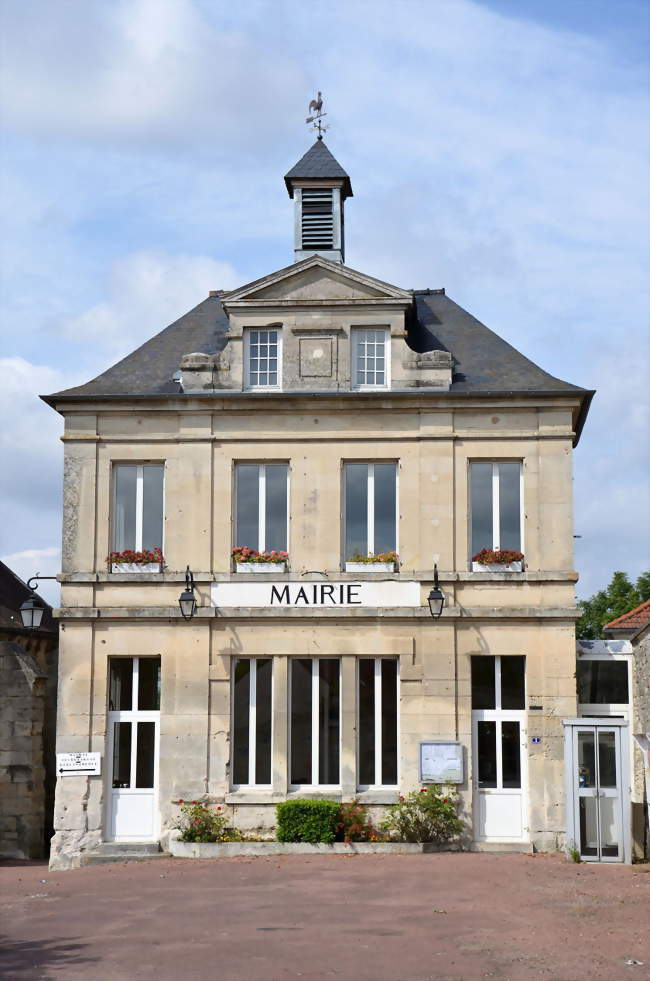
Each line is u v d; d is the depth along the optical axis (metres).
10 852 24.55
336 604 22.14
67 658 22.23
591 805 20.14
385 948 13.09
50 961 12.70
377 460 22.72
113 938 13.88
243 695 22.30
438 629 22.00
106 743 22.08
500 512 22.55
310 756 22.05
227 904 15.95
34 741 24.95
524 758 21.69
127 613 22.22
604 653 22.69
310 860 20.06
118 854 21.30
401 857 20.38
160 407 22.80
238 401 22.73
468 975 11.87
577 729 20.39
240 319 23.19
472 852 21.17
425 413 22.64
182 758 21.88
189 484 22.69
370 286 23.05
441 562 22.23
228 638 22.19
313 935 13.81
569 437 22.44
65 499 22.73
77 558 22.56
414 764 21.69
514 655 21.98
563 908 15.34
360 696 22.20
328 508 22.50
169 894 16.91
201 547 22.48
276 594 22.22
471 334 24.45
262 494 22.88
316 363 22.98
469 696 21.81
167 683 22.12
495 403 22.55
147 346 24.53
